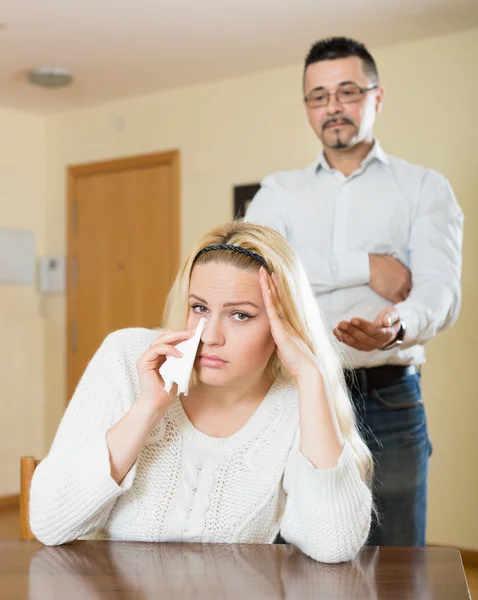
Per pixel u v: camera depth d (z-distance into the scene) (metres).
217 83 5.01
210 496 1.45
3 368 5.66
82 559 1.26
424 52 4.25
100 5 3.79
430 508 4.27
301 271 1.46
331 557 1.29
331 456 1.36
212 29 4.11
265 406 1.49
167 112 5.24
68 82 4.84
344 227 2.51
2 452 5.63
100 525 1.41
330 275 2.44
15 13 3.88
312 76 2.52
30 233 5.83
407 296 2.43
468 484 4.17
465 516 4.18
